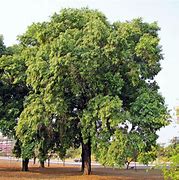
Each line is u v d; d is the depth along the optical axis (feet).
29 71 94.48
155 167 47.70
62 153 116.06
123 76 99.71
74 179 101.40
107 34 93.76
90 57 90.79
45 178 103.40
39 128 100.78
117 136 91.71
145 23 107.45
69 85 94.89
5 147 261.44
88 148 112.37
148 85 106.32
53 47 90.79
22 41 118.21
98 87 96.07
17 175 111.86
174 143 47.67
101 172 145.28
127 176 120.98
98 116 91.66
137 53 99.09
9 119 117.50
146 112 94.99
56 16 104.32
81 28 102.73
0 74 114.83
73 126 106.73
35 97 99.55
